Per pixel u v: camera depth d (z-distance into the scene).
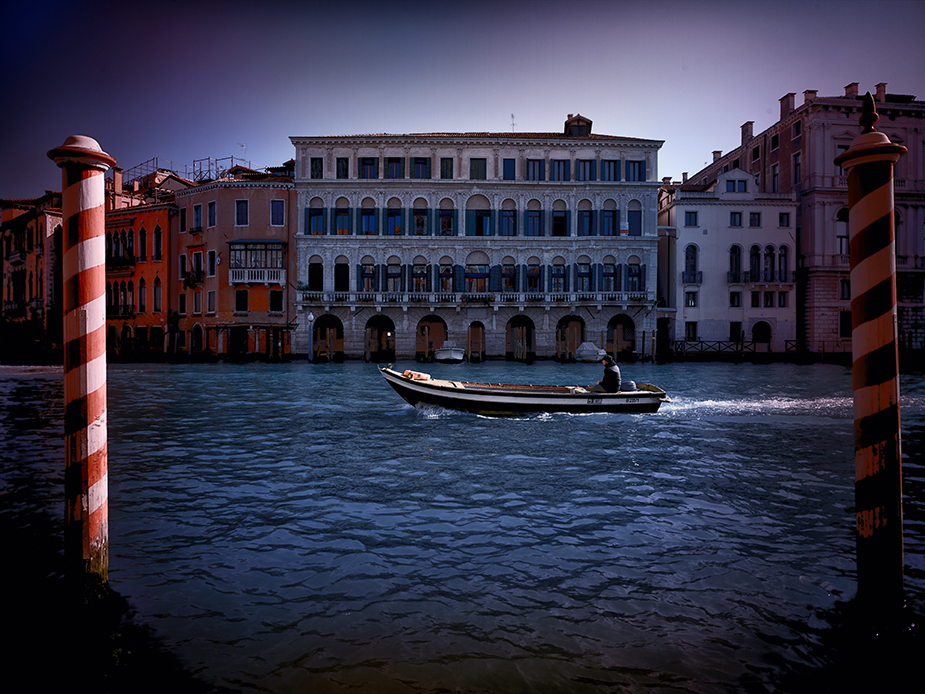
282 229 39.12
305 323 38.72
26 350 44.91
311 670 3.24
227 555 4.88
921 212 39.75
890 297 3.30
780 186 43.16
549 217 39.50
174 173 46.97
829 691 3.06
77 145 3.43
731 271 40.09
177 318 41.56
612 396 12.66
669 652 3.43
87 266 3.54
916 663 3.27
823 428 11.36
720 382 22.77
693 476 7.57
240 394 17.42
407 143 38.94
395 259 39.22
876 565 3.43
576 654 3.41
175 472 7.72
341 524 5.67
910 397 16.78
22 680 3.14
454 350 36.31
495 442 9.85
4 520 5.61
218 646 3.48
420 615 3.87
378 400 15.85
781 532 5.44
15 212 54.03
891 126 39.44
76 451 3.62
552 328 39.59
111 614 3.82
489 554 4.93
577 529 5.54
